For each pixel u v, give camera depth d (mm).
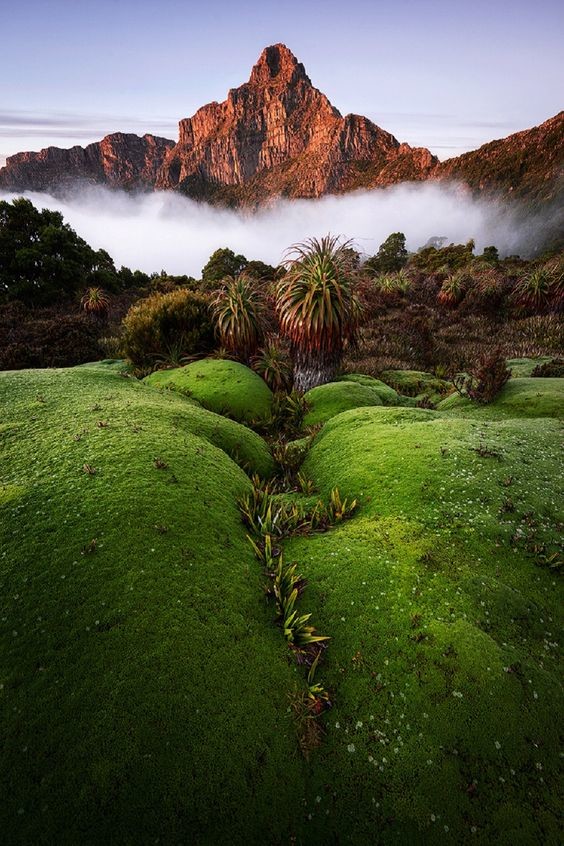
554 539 4656
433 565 4312
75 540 3932
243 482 5844
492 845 2570
